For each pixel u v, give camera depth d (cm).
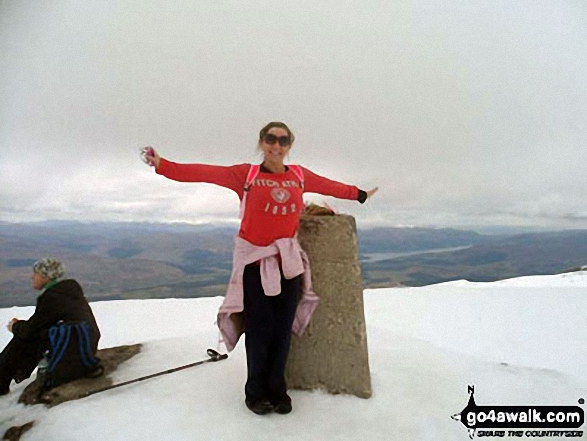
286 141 284
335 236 332
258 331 288
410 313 903
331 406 305
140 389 327
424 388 337
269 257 287
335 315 329
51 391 331
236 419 281
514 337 698
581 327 761
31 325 342
